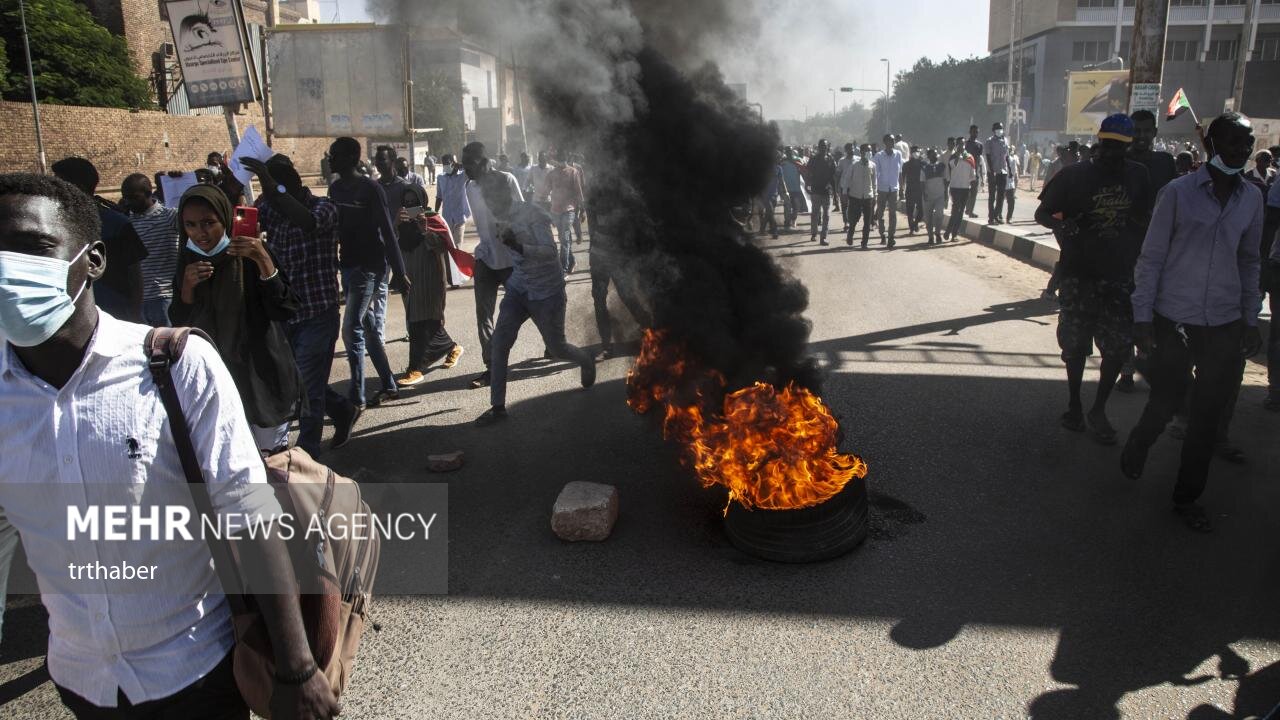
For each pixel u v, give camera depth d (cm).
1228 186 375
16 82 2158
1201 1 6875
